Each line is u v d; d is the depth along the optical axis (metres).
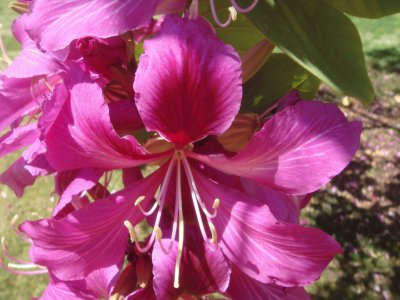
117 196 0.14
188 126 0.13
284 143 0.13
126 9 0.12
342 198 0.68
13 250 0.58
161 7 0.14
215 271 0.14
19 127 0.14
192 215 0.15
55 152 0.13
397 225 0.65
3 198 0.65
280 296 0.15
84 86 0.12
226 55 0.12
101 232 0.14
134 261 0.15
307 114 0.13
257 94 0.17
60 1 0.12
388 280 0.58
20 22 0.15
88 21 0.11
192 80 0.12
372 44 1.02
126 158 0.13
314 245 0.14
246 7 0.13
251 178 0.14
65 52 0.12
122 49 0.14
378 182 0.71
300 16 0.14
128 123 0.13
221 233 0.15
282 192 0.14
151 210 0.14
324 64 0.13
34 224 0.13
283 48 0.13
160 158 0.14
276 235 0.14
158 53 0.12
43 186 0.67
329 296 0.56
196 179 0.15
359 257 0.61
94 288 0.16
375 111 0.84
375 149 0.77
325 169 0.13
